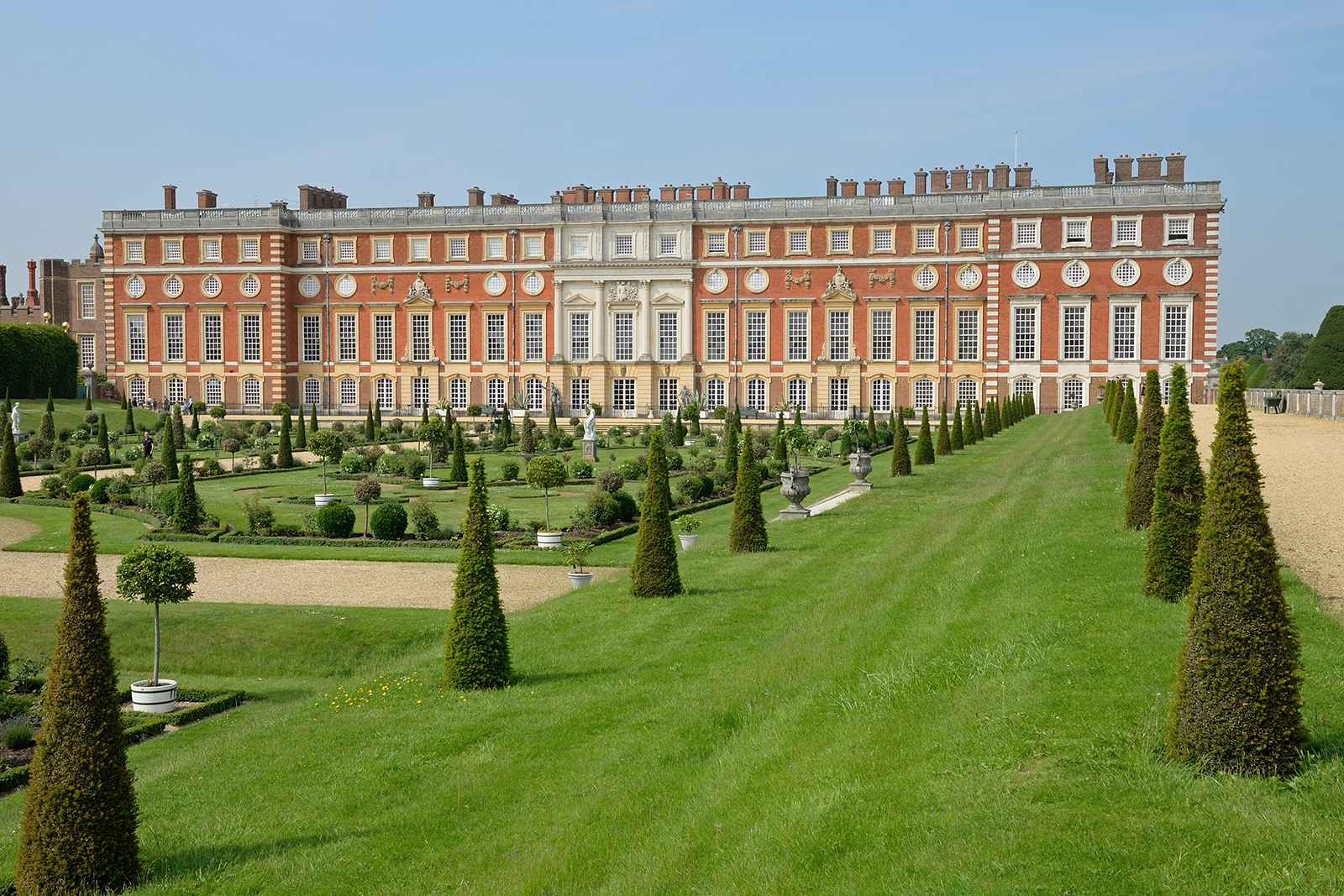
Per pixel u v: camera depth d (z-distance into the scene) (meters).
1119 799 9.91
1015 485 35.06
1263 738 10.11
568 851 11.45
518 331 101.81
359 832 12.75
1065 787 10.23
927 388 95.06
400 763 14.70
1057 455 44.62
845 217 95.81
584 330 100.81
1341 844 8.72
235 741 16.50
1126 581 17.23
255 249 103.81
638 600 23.72
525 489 52.84
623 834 11.70
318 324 105.19
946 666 14.28
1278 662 10.22
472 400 102.88
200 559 34.59
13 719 19.22
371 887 11.44
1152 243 88.06
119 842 11.76
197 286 104.88
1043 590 17.14
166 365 106.00
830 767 11.95
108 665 12.00
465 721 16.19
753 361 98.56
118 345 106.81
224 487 54.97
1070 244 89.56
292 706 19.62
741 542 28.92
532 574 31.06
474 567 18.20
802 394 97.69
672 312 99.56
